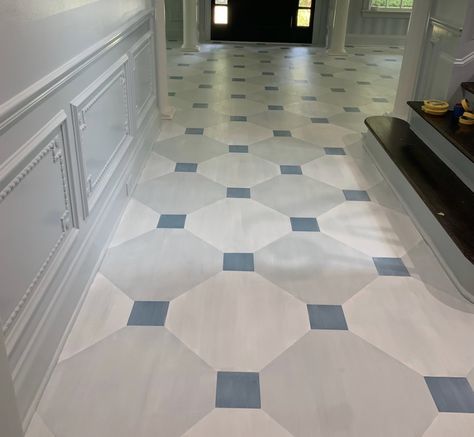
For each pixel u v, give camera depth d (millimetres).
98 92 2377
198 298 2207
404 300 2230
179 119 4531
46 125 1743
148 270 2385
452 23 3439
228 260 2479
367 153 3871
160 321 2066
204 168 3518
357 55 7695
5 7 1417
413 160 3150
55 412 1654
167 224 2783
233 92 5457
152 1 3955
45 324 1771
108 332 2000
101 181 2512
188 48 7605
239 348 1940
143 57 3619
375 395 1752
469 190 2787
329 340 1993
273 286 2297
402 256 2553
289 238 2684
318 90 5648
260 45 8273
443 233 2500
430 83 3873
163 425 1620
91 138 2309
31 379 1644
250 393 1745
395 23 8406
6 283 1493
